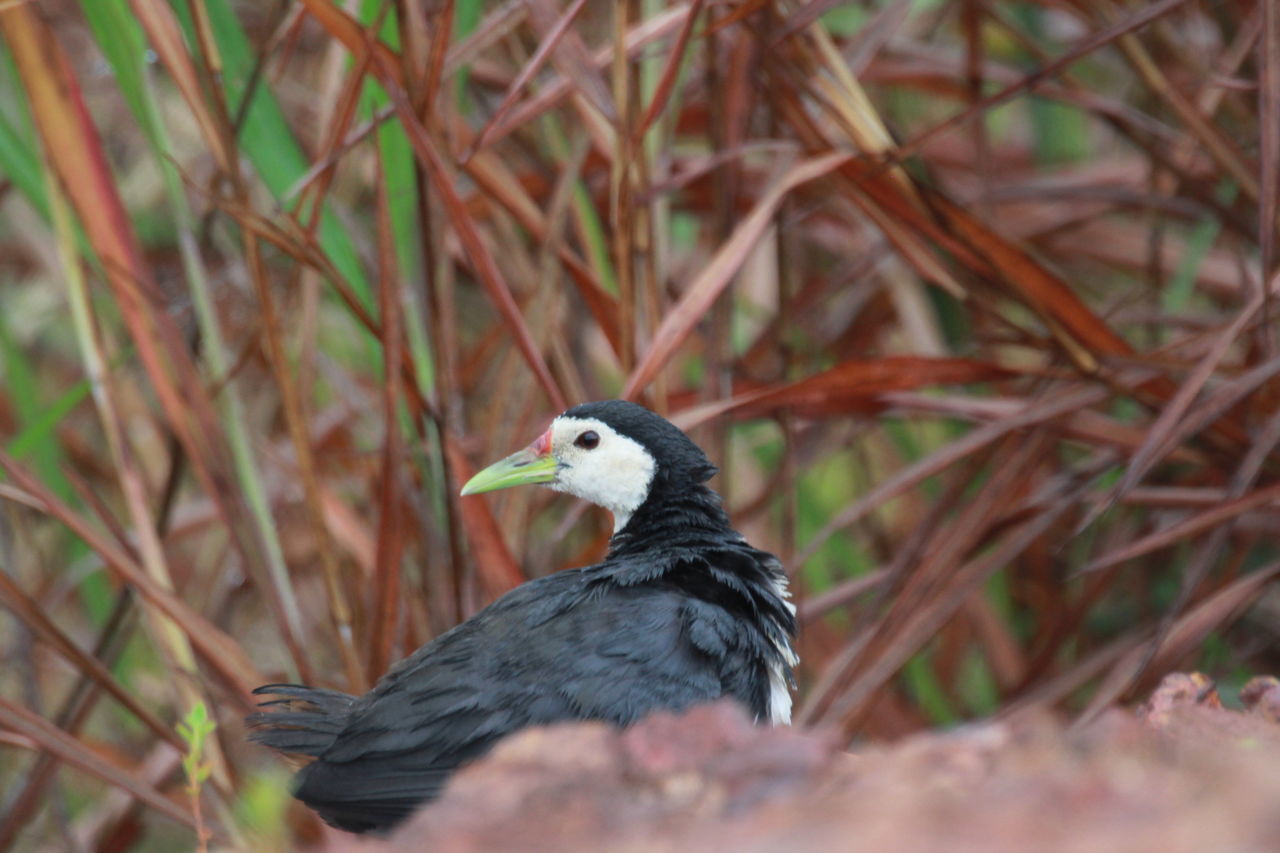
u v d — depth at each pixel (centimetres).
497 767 464
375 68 905
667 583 805
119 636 1217
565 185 1038
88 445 1554
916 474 1027
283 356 931
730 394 1066
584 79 940
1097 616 1331
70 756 899
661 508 896
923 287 1423
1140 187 1457
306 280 1073
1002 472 1045
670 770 451
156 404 1574
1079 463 1211
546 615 773
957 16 1627
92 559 1244
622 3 928
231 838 870
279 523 1350
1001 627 1272
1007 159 1633
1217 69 1234
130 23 938
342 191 1218
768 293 1395
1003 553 1027
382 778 731
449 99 1024
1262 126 951
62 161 946
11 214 1526
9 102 1227
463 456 971
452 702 736
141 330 967
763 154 1323
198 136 1520
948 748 450
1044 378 1134
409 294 985
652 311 1010
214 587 1341
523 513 1063
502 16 992
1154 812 374
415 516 1044
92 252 995
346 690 1049
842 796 416
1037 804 388
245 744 1102
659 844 409
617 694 731
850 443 1381
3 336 1286
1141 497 1070
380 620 931
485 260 891
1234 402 908
